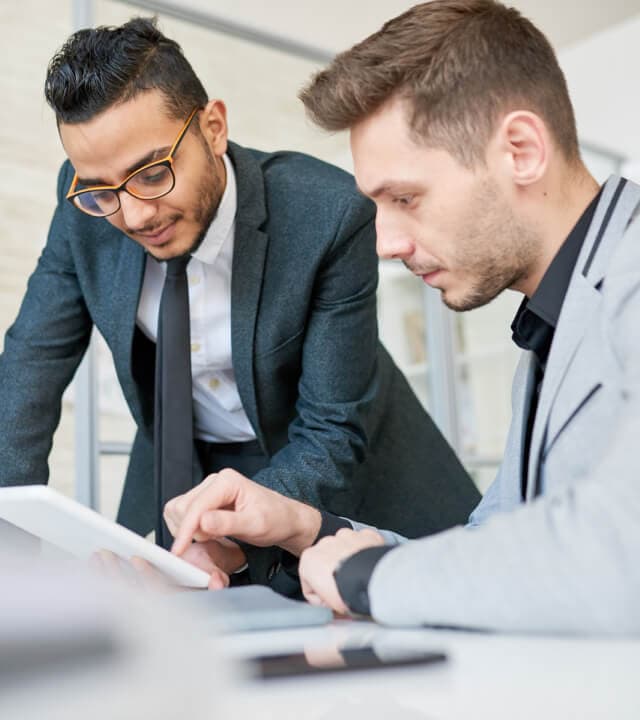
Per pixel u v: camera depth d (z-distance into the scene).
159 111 1.17
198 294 1.39
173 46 1.22
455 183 0.80
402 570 0.55
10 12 2.22
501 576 0.50
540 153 0.81
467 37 0.80
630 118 3.51
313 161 1.48
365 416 1.38
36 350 1.43
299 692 0.32
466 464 3.04
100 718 0.17
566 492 0.52
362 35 2.84
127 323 1.37
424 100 0.79
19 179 2.19
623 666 0.36
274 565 1.17
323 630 0.55
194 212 1.23
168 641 0.19
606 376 0.70
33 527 0.79
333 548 0.73
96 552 0.83
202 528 0.96
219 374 1.44
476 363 3.11
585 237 0.83
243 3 2.60
